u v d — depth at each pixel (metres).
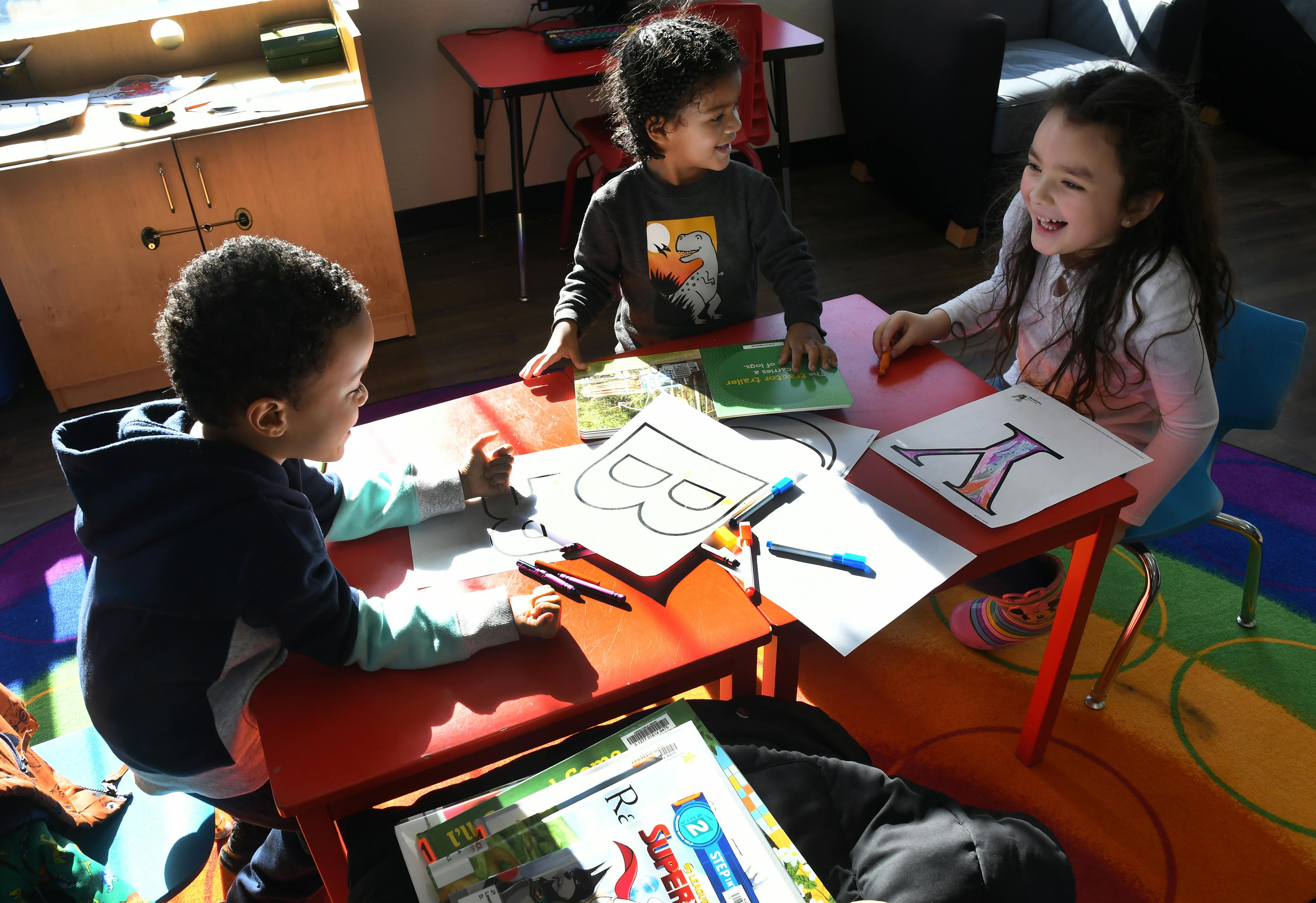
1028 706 1.62
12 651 1.79
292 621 0.86
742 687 1.00
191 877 1.39
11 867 1.04
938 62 2.81
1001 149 2.89
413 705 0.87
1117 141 1.17
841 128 3.73
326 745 0.83
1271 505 2.02
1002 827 0.85
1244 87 3.61
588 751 0.87
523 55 2.74
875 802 0.87
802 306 1.44
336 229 2.53
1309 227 3.07
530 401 1.30
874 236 3.20
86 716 1.66
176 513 0.85
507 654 0.91
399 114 3.12
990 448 1.17
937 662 1.71
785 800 0.85
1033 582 1.45
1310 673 1.66
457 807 0.84
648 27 1.41
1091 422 1.20
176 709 0.93
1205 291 1.28
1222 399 1.50
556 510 1.07
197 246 2.42
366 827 0.88
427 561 1.03
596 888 0.77
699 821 0.81
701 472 1.12
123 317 2.44
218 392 0.84
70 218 2.26
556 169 3.41
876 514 1.07
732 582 0.98
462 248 3.25
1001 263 1.52
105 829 1.45
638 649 0.91
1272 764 1.51
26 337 2.49
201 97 2.43
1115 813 1.44
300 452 0.93
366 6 2.90
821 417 1.24
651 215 1.54
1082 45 3.29
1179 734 1.56
